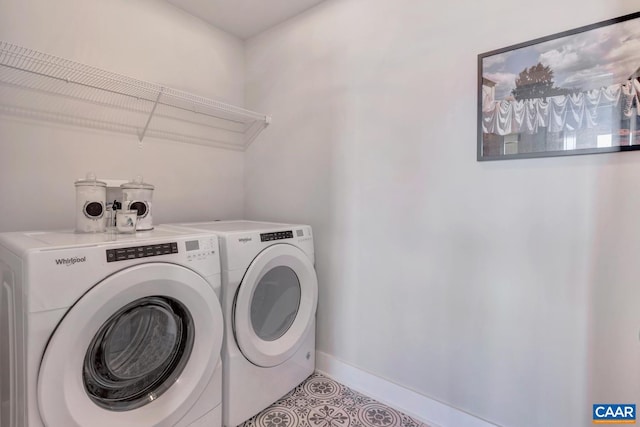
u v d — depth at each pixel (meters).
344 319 1.90
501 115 1.34
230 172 2.39
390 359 1.72
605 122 1.13
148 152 1.94
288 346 1.70
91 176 1.46
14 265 0.98
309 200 2.06
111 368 1.12
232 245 1.43
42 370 0.90
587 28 1.16
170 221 2.05
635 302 1.11
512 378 1.36
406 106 1.63
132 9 1.82
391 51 1.68
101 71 1.55
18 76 1.47
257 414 1.59
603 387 1.17
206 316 1.29
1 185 1.43
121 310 1.09
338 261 1.92
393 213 1.69
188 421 1.27
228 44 2.34
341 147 1.89
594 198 1.17
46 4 1.51
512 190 1.33
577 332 1.21
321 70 1.98
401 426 1.54
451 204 1.50
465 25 1.44
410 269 1.63
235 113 2.20
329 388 1.84
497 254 1.38
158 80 1.94
